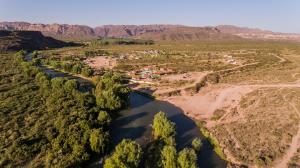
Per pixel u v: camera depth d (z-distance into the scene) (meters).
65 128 59.53
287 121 66.06
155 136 61.31
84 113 67.81
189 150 49.72
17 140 55.53
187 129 68.88
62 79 94.12
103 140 53.28
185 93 99.12
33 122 65.62
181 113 81.00
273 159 51.56
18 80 105.56
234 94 94.00
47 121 65.75
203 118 76.00
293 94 85.19
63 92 85.88
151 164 49.97
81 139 54.25
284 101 79.56
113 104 75.50
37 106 76.38
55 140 54.84
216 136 62.56
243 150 55.44
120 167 43.81
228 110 79.69
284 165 49.56
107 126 64.75
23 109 73.69
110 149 56.25
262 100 83.25
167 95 96.88
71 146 53.00
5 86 97.31
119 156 45.12
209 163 52.31
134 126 69.44
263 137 59.69
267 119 68.25
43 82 97.00
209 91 100.75
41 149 53.78
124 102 80.69
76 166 47.72
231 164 51.22
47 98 82.38
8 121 66.19
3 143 55.56
